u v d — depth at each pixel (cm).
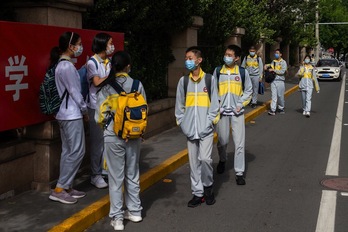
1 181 513
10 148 523
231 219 508
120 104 441
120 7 747
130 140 465
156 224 493
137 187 491
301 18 2575
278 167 740
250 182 655
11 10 567
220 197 587
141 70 894
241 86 638
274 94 1355
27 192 552
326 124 1180
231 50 630
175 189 626
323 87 2509
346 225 489
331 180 661
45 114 531
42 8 557
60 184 522
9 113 500
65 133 518
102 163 585
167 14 893
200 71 530
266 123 1205
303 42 3256
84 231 472
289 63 3338
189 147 542
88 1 615
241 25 1583
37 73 539
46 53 552
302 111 1447
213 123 530
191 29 1047
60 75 506
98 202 518
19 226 450
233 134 641
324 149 873
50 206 508
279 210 537
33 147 555
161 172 675
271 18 2178
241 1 1588
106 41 553
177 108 542
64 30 579
